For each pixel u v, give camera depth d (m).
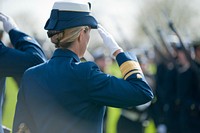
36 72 6.02
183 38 15.36
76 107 5.88
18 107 6.10
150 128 14.11
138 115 13.85
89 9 6.02
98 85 5.83
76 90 5.86
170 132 14.17
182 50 13.66
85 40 6.02
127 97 5.82
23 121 6.07
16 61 6.54
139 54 14.70
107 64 14.45
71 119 5.88
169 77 14.28
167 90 14.23
